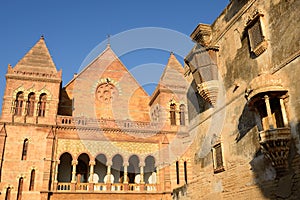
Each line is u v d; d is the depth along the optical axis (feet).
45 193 98.02
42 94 113.70
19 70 114.32
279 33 51.60
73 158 106.22
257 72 56.34
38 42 124.36
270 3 54.65
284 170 46.26
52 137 105.81
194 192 75.82
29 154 102.53
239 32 63.67
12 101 108.78
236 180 58.59
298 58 46.83
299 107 45.29
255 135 54.49
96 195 102.89
